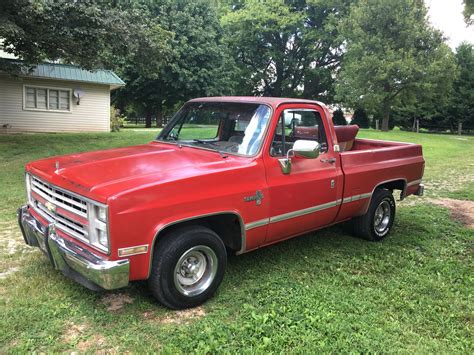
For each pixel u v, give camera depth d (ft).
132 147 16.08
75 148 48.88
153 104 115.03
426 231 21.16
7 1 37.06
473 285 14.94
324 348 10.63
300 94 148.97
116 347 10.60
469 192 30.94
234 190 12.94
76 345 10.63
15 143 49.52
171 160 13.48
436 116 133.90
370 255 17.48
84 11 39.83
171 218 11.55
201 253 12.74
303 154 13.70
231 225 13.85
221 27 120.98
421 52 89.51
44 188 13.25
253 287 13.96
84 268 10.94
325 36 121.90
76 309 12.22
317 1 119.96
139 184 11.23
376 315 12.43
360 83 94.02
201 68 103.81
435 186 33.53
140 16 47.42
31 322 11.46
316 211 15.81
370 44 92.73
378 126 136.67
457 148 67.82
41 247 13.39
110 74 72.95
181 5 105.19
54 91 68.90
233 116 15.20
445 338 11.54
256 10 123.54
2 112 64.59
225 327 11.47
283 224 14.66
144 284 14.01
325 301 13.16
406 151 20.72
